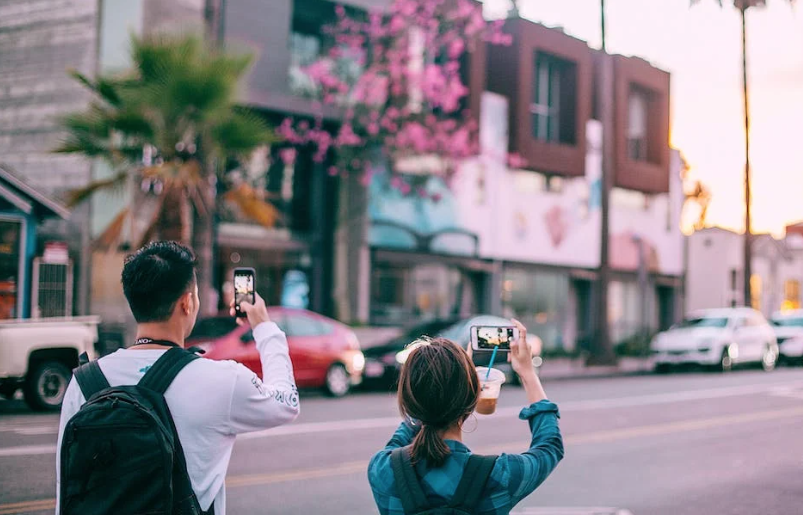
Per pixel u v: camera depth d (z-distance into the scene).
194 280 2.67
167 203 15.64
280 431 11.29
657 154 34.41
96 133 15.70
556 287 29.97
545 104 30.11
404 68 22.81
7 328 11.73
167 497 2.28
